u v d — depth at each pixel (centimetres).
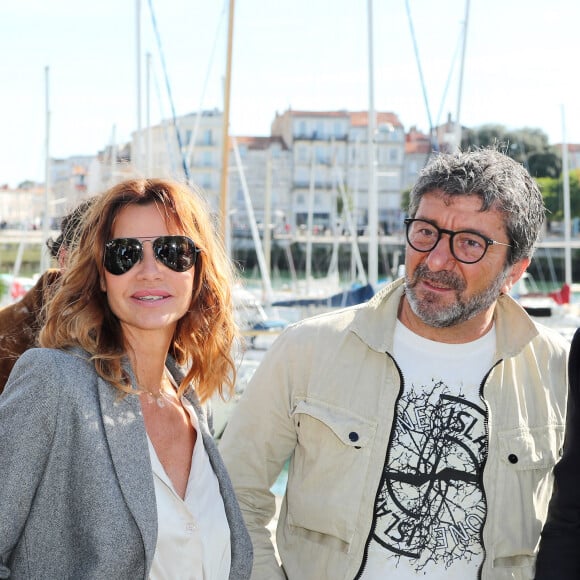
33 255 5056
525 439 228
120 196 198
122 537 176
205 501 201
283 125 7762
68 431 176
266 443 240
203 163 7550
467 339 231
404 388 229
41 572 176
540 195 238
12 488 170
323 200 7512
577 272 5503
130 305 194
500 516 222
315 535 230
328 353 236
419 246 225
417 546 219
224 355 220
